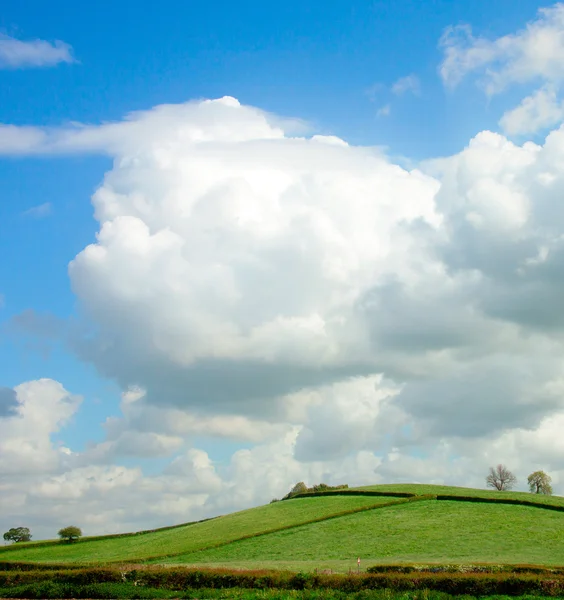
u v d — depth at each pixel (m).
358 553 81.75
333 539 91.62
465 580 50.12
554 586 49.06
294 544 90.31
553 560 71.56
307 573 54.75
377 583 51.84
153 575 56.44
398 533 92.44
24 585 54.47
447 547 82.56
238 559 83.12
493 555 76.06
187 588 54.03
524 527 92.31
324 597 46.38
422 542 86.19
